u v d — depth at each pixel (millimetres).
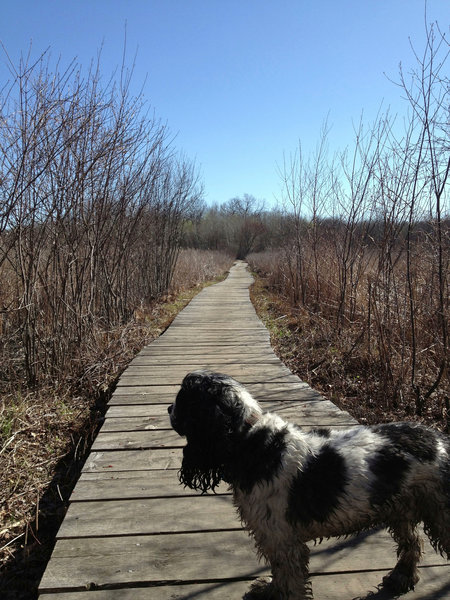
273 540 1258
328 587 1383
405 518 1306
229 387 1347
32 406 2889
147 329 5480
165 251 8656
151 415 2643
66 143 3186
